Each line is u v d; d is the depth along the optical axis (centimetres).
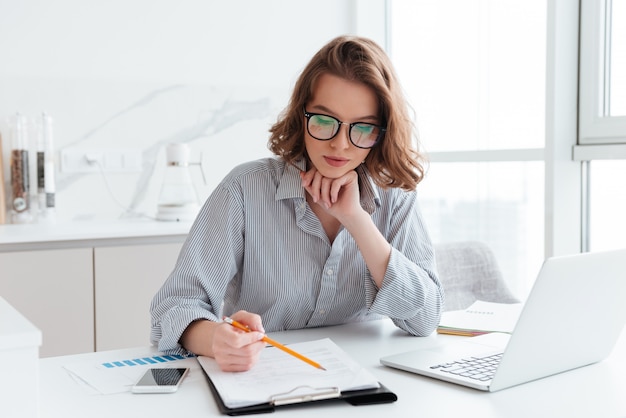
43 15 284
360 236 142
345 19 349
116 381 113
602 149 243
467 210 307
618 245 248
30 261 235
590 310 117
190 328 128
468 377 112
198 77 315
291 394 101
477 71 301
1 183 271
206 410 101
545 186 254
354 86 132
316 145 137
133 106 302
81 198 294
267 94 330
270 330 151
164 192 289
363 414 99
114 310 251
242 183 147
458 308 208
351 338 142
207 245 144
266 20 329
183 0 310
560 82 250
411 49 342
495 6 290
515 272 285
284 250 148
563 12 249
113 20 297
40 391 108
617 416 99
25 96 282
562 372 120
